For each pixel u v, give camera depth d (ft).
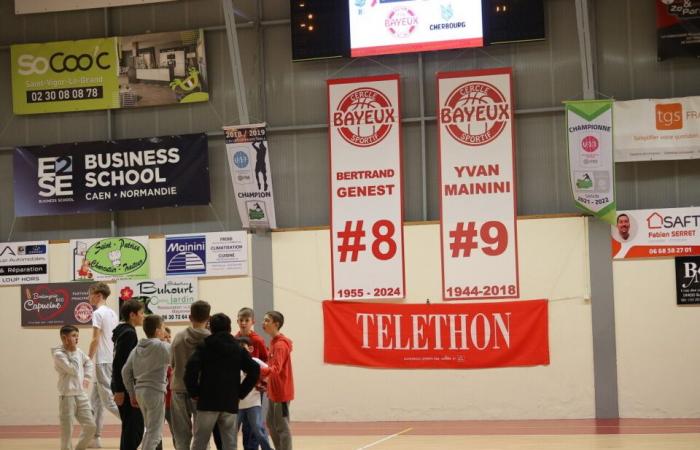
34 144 60.70
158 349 32.91
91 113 60.13
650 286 51.75
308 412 55.11
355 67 56.59
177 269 57.72
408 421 53.67
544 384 52.47
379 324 54.70
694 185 52.37
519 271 53.36
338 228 55.67
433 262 54.34
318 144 56.95
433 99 55.67
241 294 56.85
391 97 55.57
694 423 48.60
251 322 37.19
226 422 29.27
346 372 54.85
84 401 41.04
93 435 41.73
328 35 56.08
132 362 33.09
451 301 53.93
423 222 54.60
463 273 53.93
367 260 55.16
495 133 54.19
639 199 52.80
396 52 55.21
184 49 58.65
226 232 57.26
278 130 57.31
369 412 54.39
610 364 51.85
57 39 60.54
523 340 52.85
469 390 53.26
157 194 58.44
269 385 33.73
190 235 57.77
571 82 53.98
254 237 56.85
